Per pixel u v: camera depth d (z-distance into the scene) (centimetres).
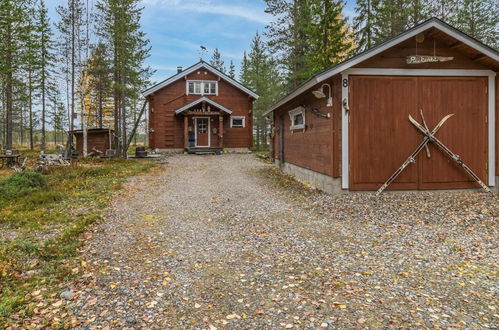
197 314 318
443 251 470
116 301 343
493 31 2134
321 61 1819
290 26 1997
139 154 1930
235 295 355
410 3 2069
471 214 639
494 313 309
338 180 852
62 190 962
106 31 2178
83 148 1892
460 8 2188
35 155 2072
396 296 345
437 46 842
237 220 670
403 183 852
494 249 471
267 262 448
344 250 486
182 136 2300
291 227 613
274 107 1448
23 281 387
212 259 462
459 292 351
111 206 792
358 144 845
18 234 574
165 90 2288
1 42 1587
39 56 2217
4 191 916
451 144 855
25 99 2066
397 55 837
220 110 2228
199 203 831
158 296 354
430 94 848
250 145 2431
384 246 497
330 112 859
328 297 346
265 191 990
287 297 348
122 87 2142
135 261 454
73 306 332
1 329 291
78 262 447
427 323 294
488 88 857
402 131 848
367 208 717
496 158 866
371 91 840
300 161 1179
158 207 788
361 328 287
